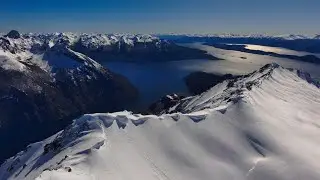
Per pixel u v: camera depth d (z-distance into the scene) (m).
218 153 89.19
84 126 103.56
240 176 80.69
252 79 172.50
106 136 94.19
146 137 93.69
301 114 120.88
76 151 87.75
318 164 83.06
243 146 92.00
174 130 96.88
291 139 95.94
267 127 99.75
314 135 101.25
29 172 107.12
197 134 96.06
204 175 80.81
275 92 145.50
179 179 79.12
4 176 131.88
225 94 147.25
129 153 85.88
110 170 76.38
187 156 87.00
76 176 70.62
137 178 75.56
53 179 67.31
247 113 106.56
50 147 115.12
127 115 103.81
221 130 98.25
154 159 85.06
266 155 88.06
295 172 79.38
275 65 192.25
